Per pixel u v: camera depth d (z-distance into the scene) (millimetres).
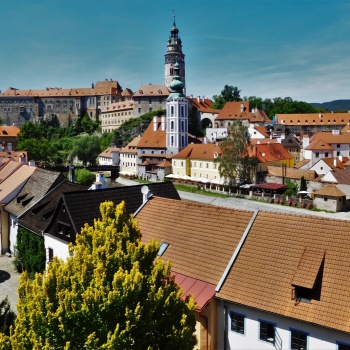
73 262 17062
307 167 121875
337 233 23406
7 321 21172
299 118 189125
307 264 22719
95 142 198625
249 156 106000
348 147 132000
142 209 34125
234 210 28875
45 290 15828
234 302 23312
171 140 147250
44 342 15039
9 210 50094
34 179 52875
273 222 26219
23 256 44625
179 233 29922
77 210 37156
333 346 20391
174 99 145125
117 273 15477
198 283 25562
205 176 123875
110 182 147750
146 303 15922
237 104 188375
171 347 16141
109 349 14117
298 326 21406
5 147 189375
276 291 22750
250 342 23234
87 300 14852
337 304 20781
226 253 26484
